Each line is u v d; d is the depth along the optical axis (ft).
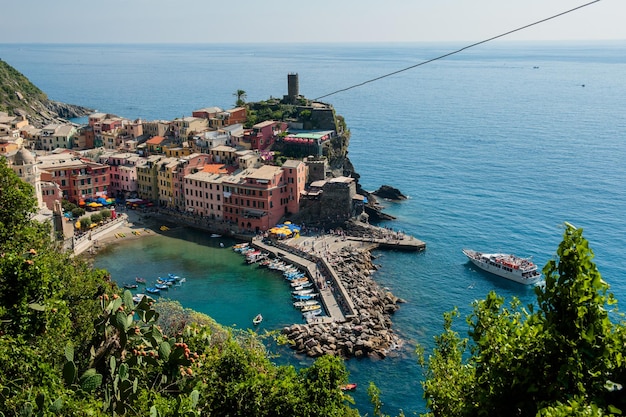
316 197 644.27
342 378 168.45
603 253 546.67
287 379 163.12
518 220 652.89
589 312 93.25
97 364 146.10
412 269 529.86
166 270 526.98
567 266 95.40
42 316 159.94
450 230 629.51
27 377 133.49
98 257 554.05
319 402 160.15
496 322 112.16
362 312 429.38
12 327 152.35
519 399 99.81
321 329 404.98
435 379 126.82
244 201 632.38
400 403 331.36
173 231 634.84
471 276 512.63
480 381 107.24
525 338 101.40
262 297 473.26
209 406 156.56
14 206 231.50
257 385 157.38
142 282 496.64
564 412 82.79
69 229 540.52
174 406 133.49
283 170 636.48
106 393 130.82
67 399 117.19
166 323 268.21
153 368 154.71
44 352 153.07
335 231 618.85
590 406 83.41
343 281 488.02
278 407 155.94
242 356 170.09
